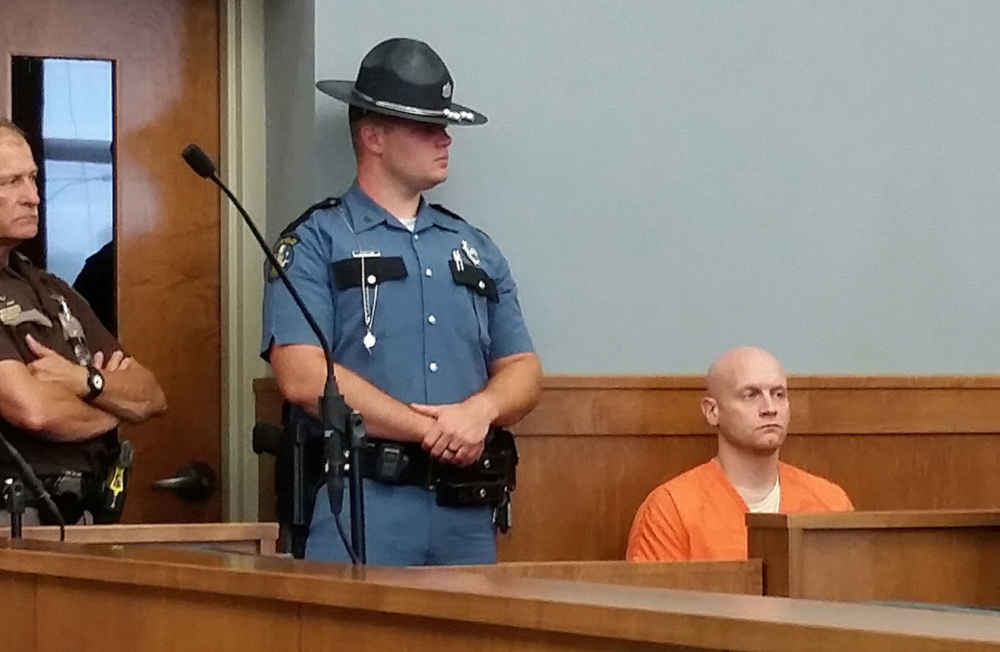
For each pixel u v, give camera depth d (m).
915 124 4.20
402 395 3.29
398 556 3.18
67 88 3.87
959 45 4.23
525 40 3.90
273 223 3.92
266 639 1.68
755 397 3.48
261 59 3.98
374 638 1.55
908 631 1.15
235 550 2.74
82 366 3.25
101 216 3.88
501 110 3.88
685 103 4.02
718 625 1.24
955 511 2.66
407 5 3.80
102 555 1.97
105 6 3.90
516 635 1.41
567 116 3.93
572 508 3.83
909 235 4.18
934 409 4.08
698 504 3.46
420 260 3.37
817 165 4.12
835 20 4.14
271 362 3.27
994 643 1.09
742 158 4.06
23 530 2.58
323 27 3.71
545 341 3.89
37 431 3.09
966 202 4.23
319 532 3.10
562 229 3.92
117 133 3.90
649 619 1.29
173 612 1.82
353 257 3.31
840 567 2.57
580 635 1.35
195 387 3.93
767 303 4.07
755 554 2.58
